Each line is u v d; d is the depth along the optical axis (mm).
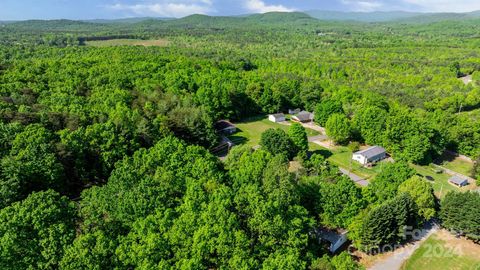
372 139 106938
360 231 56312
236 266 39406
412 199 62125
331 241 57656
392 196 65375
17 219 38438
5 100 83812
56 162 60438
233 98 129875
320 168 76062
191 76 140875
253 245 45219
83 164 65938
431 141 100000
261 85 141250
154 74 133250
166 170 56531
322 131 120750
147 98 104438
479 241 62812
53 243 37281
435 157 103438
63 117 75688
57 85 102750
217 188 50938
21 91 91812
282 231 45688
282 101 141125
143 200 45188
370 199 63688
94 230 40625
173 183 52375
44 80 107312
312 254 48750
